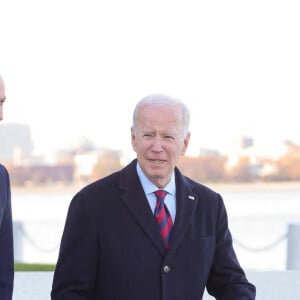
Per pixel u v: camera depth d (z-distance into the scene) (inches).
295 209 2581.2
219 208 297.9
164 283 277.9
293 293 624.1
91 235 280.2
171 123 274.1
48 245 1336.1
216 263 296.8
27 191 4544.8
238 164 4849.9
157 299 278.5
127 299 277.4
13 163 4749.0
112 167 4692.4
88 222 281.0
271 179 4899.1
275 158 4965.6
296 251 863.1
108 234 279.6
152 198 287.1
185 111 278.7
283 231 1542.8
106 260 279.1
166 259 279.0
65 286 279.0
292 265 863.7
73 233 281.9
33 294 607.5
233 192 4392.2
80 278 278.5
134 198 283.0
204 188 298.5
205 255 288.0
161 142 273.9
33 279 671.1
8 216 289.6
